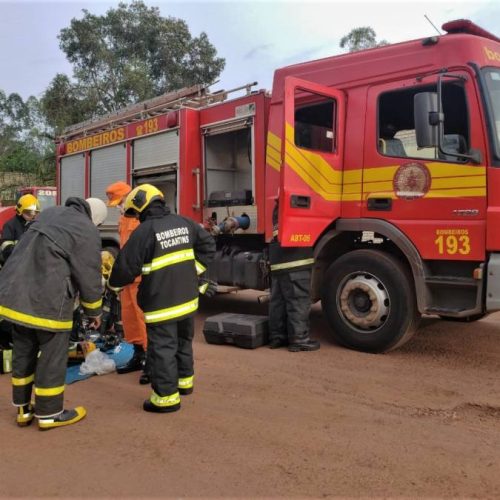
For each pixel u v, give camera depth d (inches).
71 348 200.1
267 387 175.6
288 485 111.5
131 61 1087.6
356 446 129.7
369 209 216.4
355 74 221.8
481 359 209.0
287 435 136.4
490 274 184.5
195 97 307.7
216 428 141.5
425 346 229.3
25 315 135.9
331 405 158.4
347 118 224.4
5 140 1395.2
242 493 108.6
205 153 292.0
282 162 205.8
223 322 233.5
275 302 227.3
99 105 1080.8
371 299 212.2
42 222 142.3
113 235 346.3
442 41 198.1
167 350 152.7
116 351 209.0
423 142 182.9
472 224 189.3
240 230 267.0
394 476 115.1
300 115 230.8
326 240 225.8
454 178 193.2
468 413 153.1
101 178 362.3
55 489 111.1
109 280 157.8
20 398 143.9
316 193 216.7
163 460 123.4
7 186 1172.5
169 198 314.8
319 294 235.9
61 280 139.5
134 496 107.9
